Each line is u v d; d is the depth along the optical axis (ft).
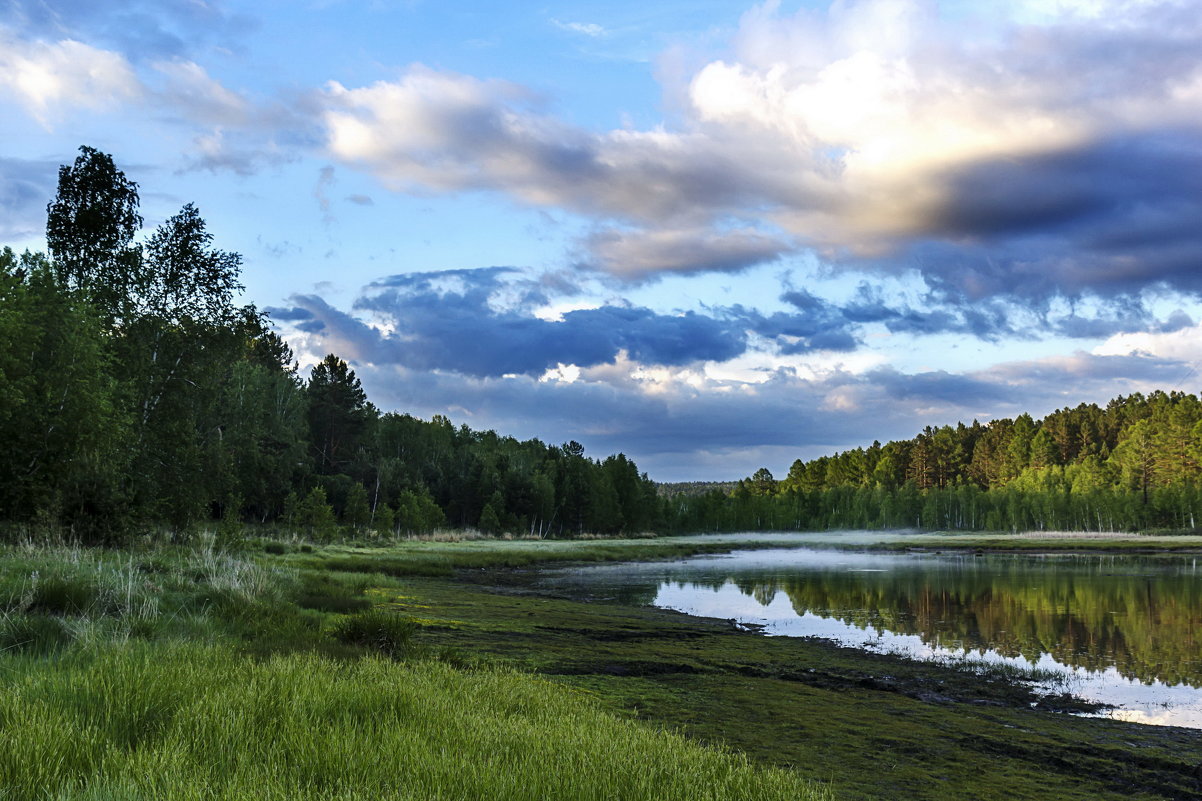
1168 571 180.86
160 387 116.26
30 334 88.48
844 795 27.61
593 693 41.32
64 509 79.87
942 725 41.55
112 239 123.95
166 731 18.48
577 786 16.74
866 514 570.87
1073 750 38.40
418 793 15.05
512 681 34.27
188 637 36.63
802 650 67.56
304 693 22.50
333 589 76.13
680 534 518.78
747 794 18.24
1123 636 81.30
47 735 16.34
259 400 235.61
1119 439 576.61
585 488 401.70
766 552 303.89
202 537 107.24
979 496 538.47
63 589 40.57
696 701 41.73
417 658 39.55
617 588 131.23
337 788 15.25
